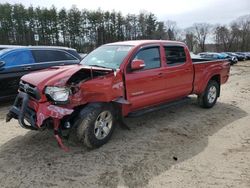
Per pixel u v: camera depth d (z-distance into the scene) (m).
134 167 4.20
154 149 4.85
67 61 9.02
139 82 5.34
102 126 4.81
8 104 7.93
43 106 4.26
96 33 76.19
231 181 3.85
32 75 4.70
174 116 6.81
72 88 4.37
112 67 5.16
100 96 4.68
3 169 4.07
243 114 7.24
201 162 4.40
